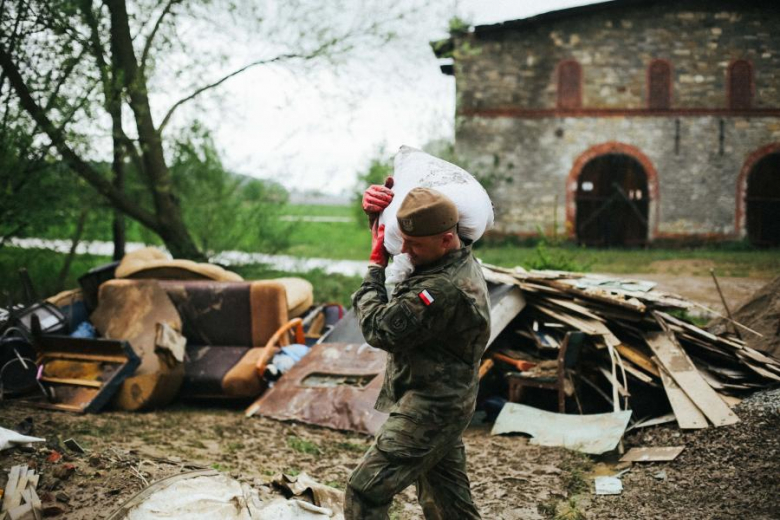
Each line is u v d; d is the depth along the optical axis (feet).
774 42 78.59
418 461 10.04
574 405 22.52
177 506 12.00
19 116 33.14
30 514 11.97
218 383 24.45
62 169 35.47
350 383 23.24
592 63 80.48
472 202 11.05
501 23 79.20
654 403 21.62
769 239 79.25
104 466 14.21
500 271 27.02
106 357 23.13
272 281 26.32
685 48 79.41
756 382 20.97
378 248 10.96
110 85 34.73
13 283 40.83
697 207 79.97
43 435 17.92
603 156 81.00
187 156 41.57
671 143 79.97
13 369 22.72
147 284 25.95
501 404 23.09
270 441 20.08
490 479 17.34
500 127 81.46
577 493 16.52
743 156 79.36
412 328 9.73
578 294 23.81
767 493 15.26
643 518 14.87
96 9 35.32
